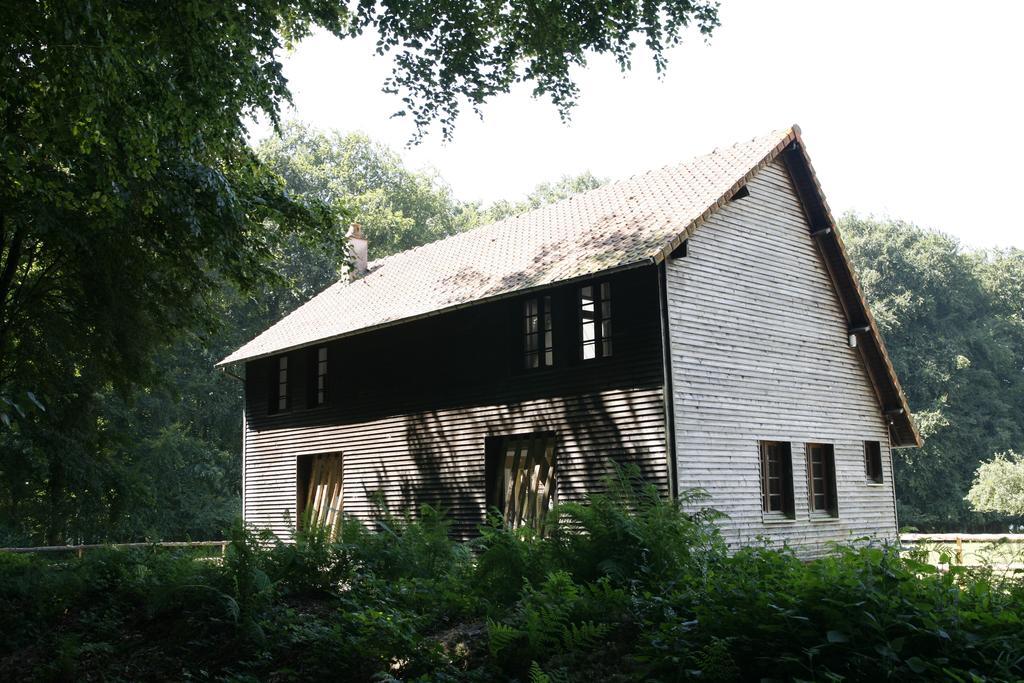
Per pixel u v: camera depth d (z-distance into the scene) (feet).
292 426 72.18
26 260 49.34
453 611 27.53
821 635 17.39
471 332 58.29
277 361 75.66
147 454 93.56
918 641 16.89
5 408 23.35
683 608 21.30
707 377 49.93
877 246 144.05
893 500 62.69
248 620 26.40
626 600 22.79
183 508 98.43
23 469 43.21
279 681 23.26
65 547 62.85
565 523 27.86
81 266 44.11
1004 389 138.72
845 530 57.67
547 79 40.37
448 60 39.40
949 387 131.34
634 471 30.19
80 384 46.34
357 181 141.49
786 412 55.06
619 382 49.62
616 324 50.21
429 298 60.54
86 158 35.94
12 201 38.83
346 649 22.75
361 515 64.23
